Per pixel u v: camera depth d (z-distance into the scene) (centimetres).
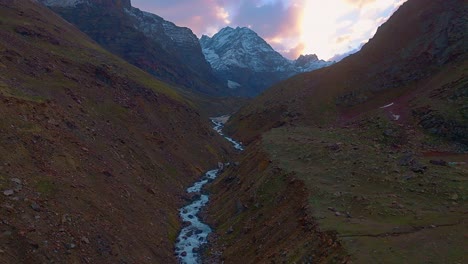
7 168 2656
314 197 2794
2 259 2009
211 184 5447
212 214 4178
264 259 2552
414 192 2616
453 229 2064
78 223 2684
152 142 5859
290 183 3275
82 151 3756
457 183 2619
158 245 3266
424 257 1828
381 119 5131
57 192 2823
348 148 3784
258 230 3058
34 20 8088
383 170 3036
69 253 2372
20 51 5416
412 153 3725
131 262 2731
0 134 2948
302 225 2533
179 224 3978
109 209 3175
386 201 2519
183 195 4903
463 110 4381
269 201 3341
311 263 2103
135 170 4506
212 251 3275
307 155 3912
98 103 5619
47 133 3491
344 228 2219
